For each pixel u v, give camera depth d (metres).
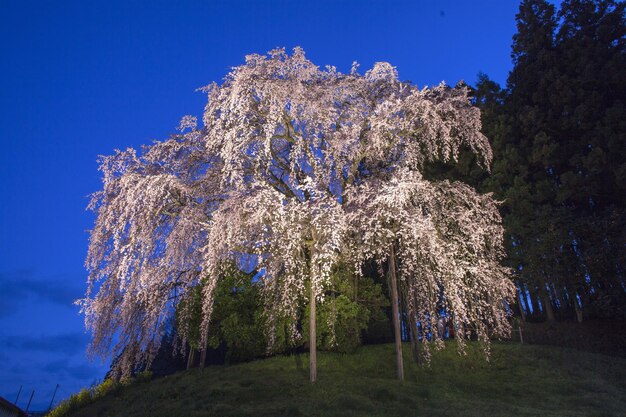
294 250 11.95
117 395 14.26
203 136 14.90
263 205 11.33
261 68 12.73
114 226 12.33
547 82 23.17
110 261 12.86
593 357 14.91
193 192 13.74
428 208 13.29
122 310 12.76
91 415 12.49
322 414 9.11
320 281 12.05
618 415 9.67
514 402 10.98
